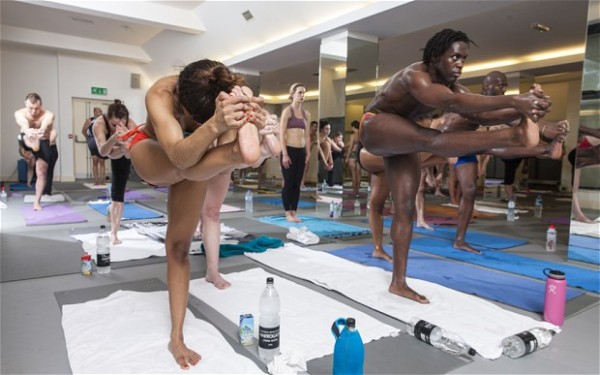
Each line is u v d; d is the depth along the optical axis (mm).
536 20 6449
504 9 5945
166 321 2111
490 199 8742
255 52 7750
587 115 3605
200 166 1435
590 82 3588
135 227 4668
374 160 3424
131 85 11969
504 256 3809
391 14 5219
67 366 1693
